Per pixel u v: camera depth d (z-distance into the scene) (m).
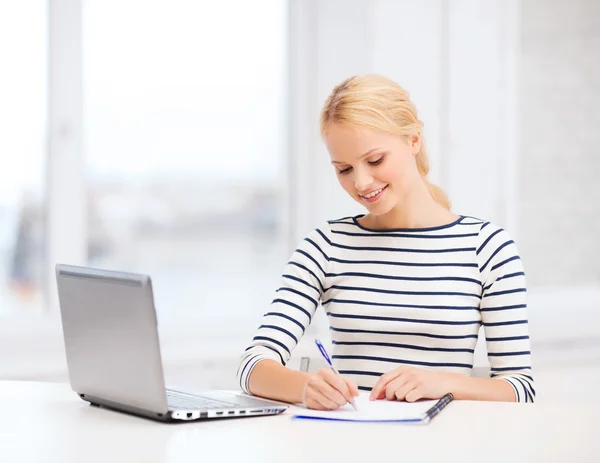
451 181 3.00
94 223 2.76
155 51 2.83
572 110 3.34
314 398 1.41
